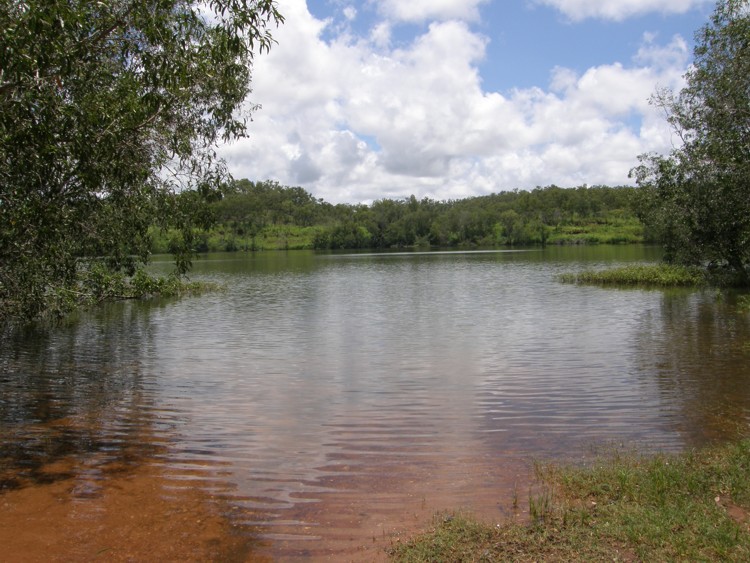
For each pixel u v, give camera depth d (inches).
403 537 201.0
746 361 475.2
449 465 269.7
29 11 241.6
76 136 289.4
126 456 289.7
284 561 189.0
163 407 378.9
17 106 261.3
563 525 199.3
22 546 200.7
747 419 328.8
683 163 791.7
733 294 925.2
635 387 406.6
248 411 367.6
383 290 1187.3
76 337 656.4
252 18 282.4
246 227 4131.4
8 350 581.6
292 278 1541.6
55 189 345.4
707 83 603.2
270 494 242.2
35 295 480.7
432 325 717.9
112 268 617.0
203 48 302.0
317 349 578.9
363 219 4446.4
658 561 172.2
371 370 481.1
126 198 440.5
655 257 2085.4
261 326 733.9
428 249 3850.9
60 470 271.6
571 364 485.1
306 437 316.2
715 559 171.9
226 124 413.1
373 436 315.6
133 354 560.4
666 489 223.6
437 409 366.0
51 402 392.5
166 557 193.0
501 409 362.9
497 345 577.9
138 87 324.5
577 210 4404.5
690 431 312.0
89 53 298.7
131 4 286.7
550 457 277.3
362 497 236.5
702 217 861.8
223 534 208.4
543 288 1128.8
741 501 210.5
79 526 215.6
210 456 288.5
